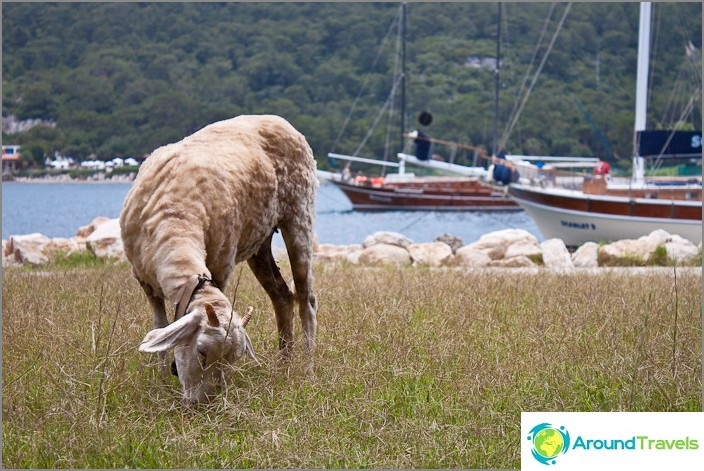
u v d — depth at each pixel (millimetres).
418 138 43438
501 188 33625
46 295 11648
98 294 11500
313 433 6902
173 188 7480
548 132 76062
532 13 82625
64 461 6434
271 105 75125
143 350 6453
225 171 7715
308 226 8773
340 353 8719
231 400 6969
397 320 9961
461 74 80062
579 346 9242
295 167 8562
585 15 81000
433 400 7641
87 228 22344
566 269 17500
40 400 7414
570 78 79125
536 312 10898
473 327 10078
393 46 81938
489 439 6902
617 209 29078
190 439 6570
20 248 17719
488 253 20297
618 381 8234
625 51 81375
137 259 7559
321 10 84125
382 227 48156
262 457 6492
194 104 70875
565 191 31297
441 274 15148
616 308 11031
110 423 6844
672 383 8070
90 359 8109
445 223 51000
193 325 6711
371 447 6777
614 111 77188
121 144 68312
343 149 73438
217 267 7711
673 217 28328
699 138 32812
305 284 8828
